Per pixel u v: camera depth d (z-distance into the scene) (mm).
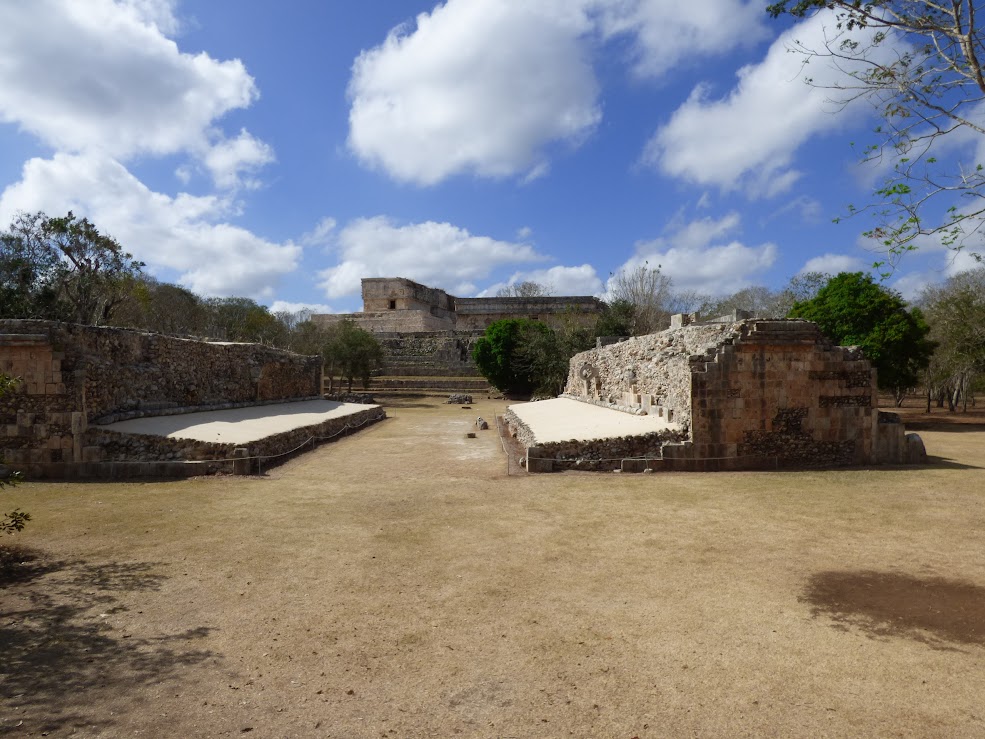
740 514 8734
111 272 26594
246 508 9328
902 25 7078
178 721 3723
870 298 23703
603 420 16109
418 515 8875
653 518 8555
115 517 8742
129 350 15031
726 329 13406
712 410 12641
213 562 6770
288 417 19094
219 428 14359
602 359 21453
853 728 3582
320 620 5230
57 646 4734
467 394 42750
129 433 12609
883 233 7324
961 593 5633
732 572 6305
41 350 12211
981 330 25266
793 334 12836
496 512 9016
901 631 4863
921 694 3941
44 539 7629
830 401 12938
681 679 4176
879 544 7234
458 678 4234
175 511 9117
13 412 12109
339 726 3672
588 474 12172
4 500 9852
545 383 36188
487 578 6223
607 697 3965
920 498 9727
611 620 5160
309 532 7977
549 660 4480
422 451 16406
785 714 3738
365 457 15180
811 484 10930
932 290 34344
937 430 23625
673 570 6395
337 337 41812
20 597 5742
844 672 4238
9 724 3662
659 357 15141
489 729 3627
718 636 4832
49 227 25297
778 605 5430
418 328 62969
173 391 17031
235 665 4445
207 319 43969
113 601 5652
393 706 3887
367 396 35625
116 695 4016
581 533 7832
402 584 6074
